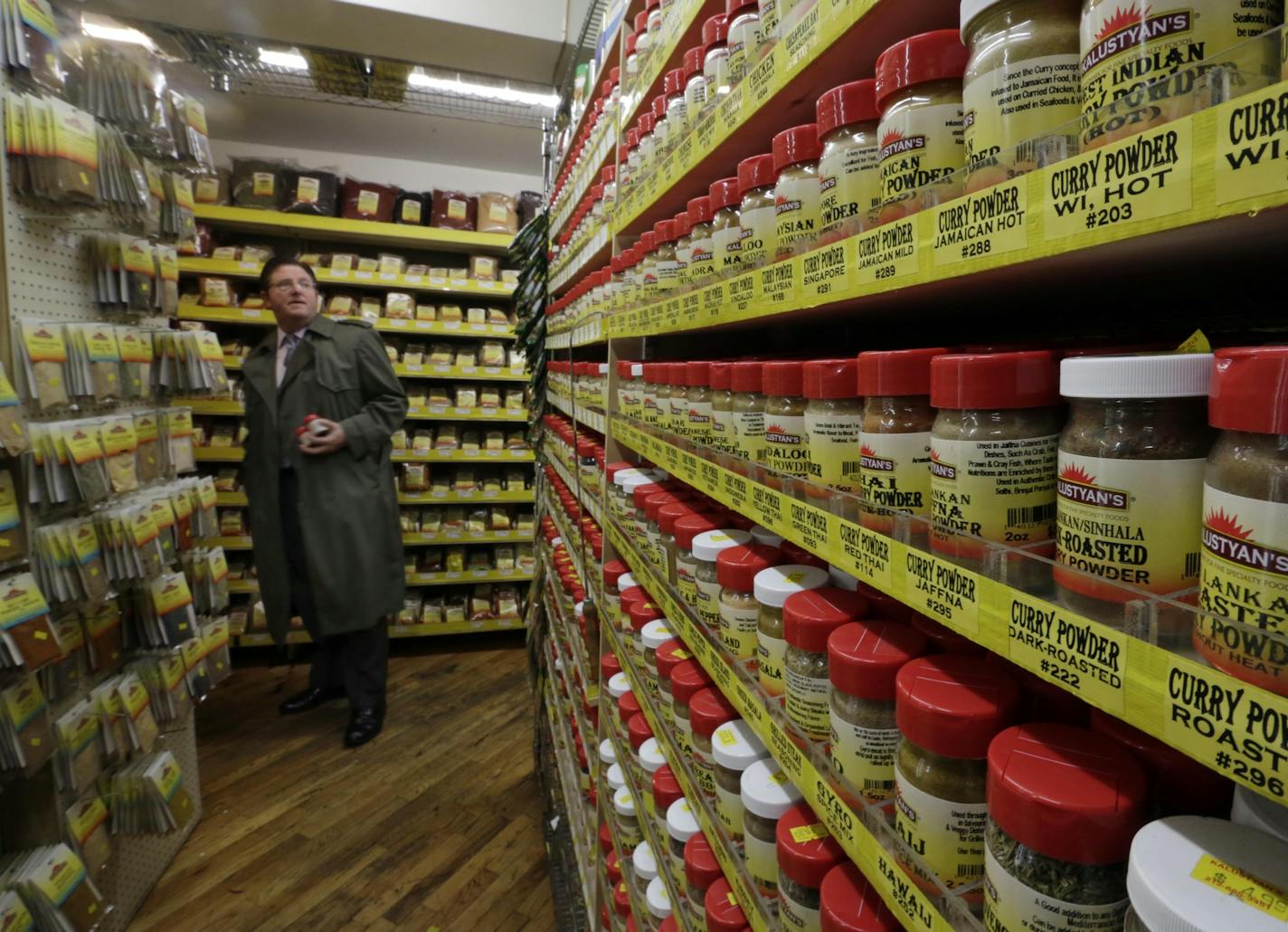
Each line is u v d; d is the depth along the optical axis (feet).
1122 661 1.07
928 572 1.59
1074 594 1.27
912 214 1.70
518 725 9.84
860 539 1.89
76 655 5.42
